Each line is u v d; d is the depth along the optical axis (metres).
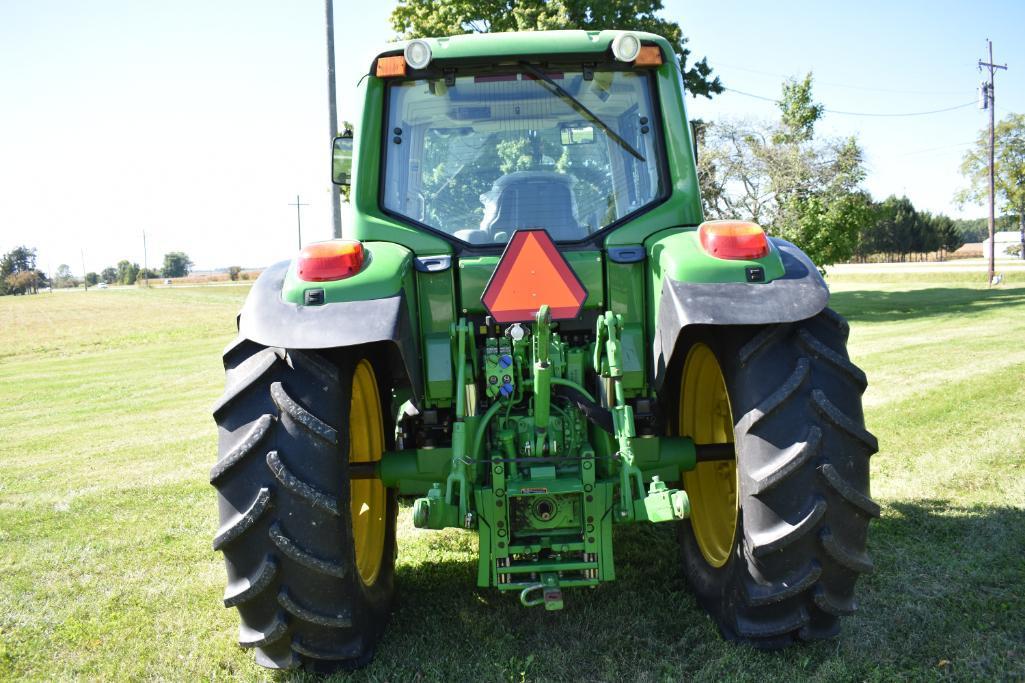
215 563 4.19
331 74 13.12
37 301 62.72
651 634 2.94
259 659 2.69
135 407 11.37
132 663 2.99
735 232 2.69
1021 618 2.96
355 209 3.18
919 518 4.16
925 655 2.71
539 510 2.88
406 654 2.87
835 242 23.20
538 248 2.80
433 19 20.48
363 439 3.25
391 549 3.33
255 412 2.54
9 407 12.01
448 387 2.92
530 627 3.08
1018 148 63.97
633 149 3.27
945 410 7.13
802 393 2.53
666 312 2.69
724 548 3.15
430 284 3.00
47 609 3.54
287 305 2.54
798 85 28.66
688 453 3.09
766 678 2.58
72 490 6.02
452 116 3.26
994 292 31.36
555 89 3.26
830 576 2.55
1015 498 4.47
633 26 20.38
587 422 3.03
